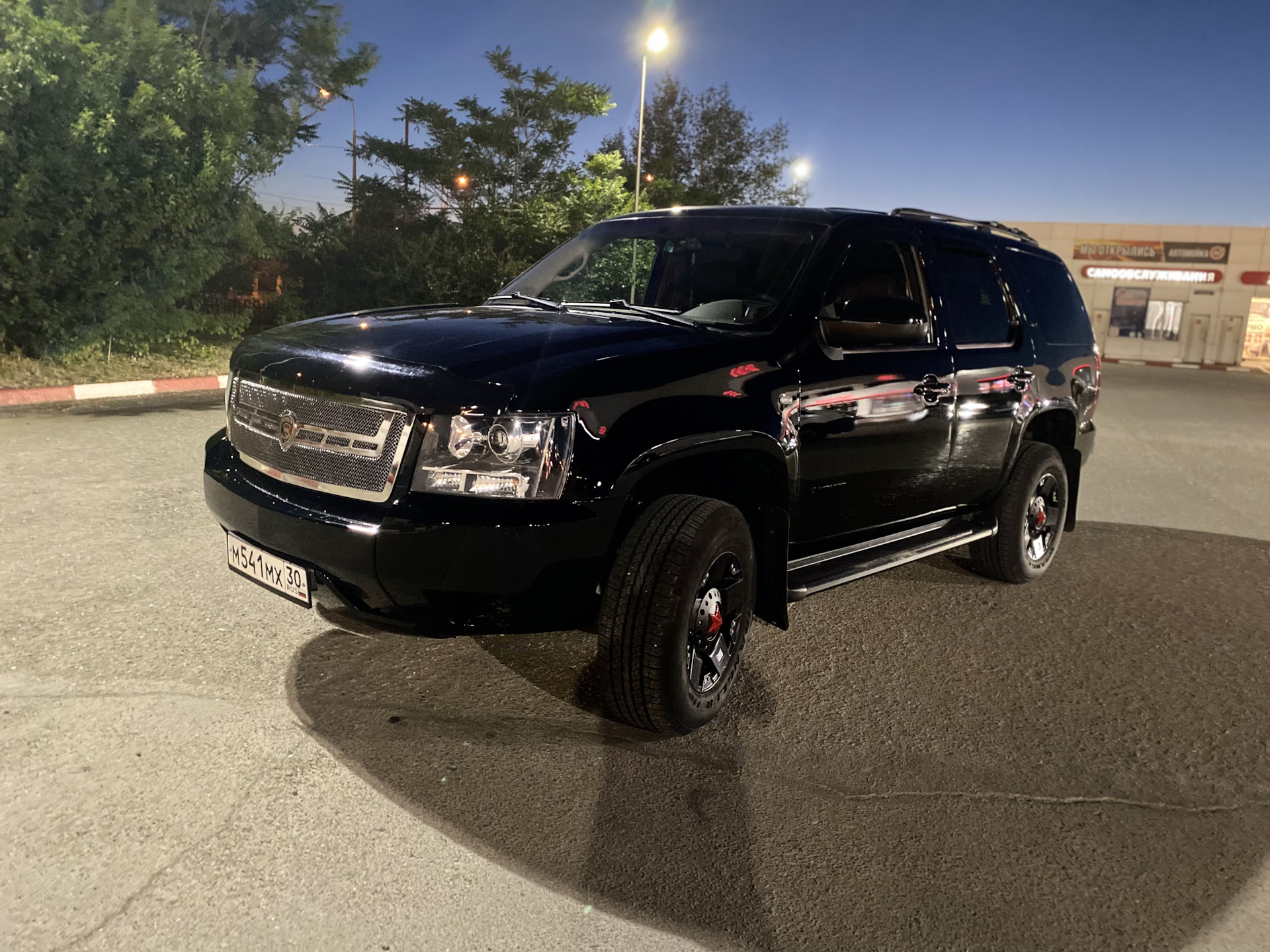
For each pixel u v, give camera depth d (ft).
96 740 9.28
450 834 8.19
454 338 9.95
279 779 8.86
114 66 37.04
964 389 13.97
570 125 70.08
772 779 9.55
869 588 16.14
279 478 9.87
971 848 8.51
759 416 10.46
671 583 9.30
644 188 91.15
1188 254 117.39
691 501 9.79
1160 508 24.36
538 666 11.82
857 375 11.97
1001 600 15.84
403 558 8.64
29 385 33.63
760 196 103.65
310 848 7.84
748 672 12.32
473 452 8.70
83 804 8.20
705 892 7.65
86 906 6.95
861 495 12.57
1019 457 16.03
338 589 9.23
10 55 33.40
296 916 7.00
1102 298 121.60
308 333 10.75
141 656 11.28
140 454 22.82
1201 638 14.47
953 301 14.34
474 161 69.21
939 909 7.60
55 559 14.53
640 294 13.41
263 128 52.31
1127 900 7.87
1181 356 119.96
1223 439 39.24
